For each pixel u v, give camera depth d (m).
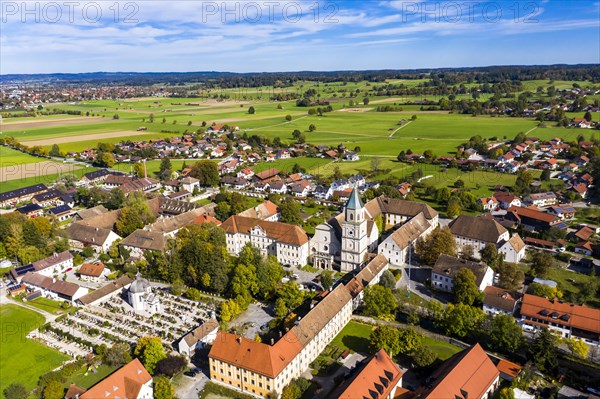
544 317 142.62
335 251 198.12
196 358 137.38
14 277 186.50
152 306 163.75
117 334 150.75
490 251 183.88
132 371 119.94
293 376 125.00
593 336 135.62
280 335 141.50
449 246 191.88
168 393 118.00
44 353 141.25
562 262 193.50
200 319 158.75
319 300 156.12
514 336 130.25
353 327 152.12
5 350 142.88
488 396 113.06
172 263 181.25
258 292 169.38
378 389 108.44
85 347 143.75
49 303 173.38
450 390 103.19
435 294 172.62
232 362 121.44
